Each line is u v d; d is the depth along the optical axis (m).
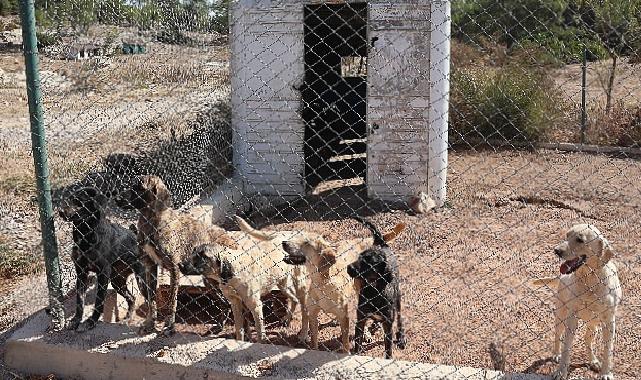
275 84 7.14
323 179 8.48
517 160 9.16
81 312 3.85
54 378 3.72
